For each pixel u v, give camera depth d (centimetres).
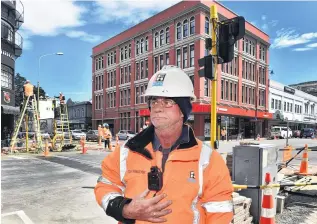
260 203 494
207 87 3384
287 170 999
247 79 4206
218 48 608
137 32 4228
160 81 162
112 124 4916
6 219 533
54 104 2169
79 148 2228
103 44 5100
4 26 2628
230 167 591
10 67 2845
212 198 156
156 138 168
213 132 608
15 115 3033
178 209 147
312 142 3322
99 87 5278
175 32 3619
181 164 155
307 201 640
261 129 4584
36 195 722
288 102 5550
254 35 4291
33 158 1602
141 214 140
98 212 579
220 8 3553
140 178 158
